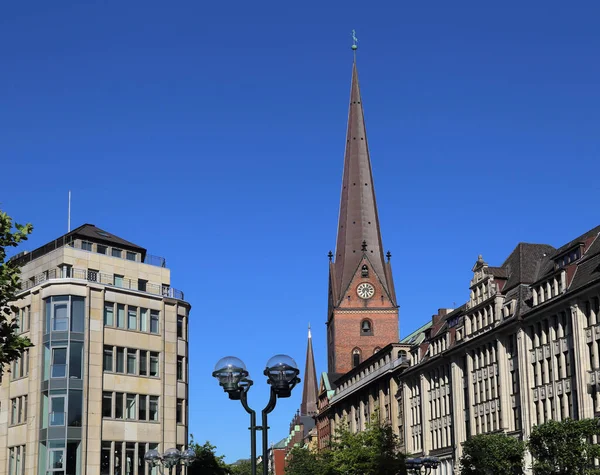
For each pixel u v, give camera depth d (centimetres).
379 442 10062
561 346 7606
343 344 17288
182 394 8606
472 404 9425
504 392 8619
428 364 10750
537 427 6638
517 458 7419
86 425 7688
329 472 10731
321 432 18162
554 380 7712
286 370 2845
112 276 8375
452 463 9931
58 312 7856
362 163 18175
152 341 8362
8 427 8131
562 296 7456
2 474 8106
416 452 11219
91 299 7956
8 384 8231
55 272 8144
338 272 17800
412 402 11550
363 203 17925
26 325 8125
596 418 6469
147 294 8412
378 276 17550
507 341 8719
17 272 4031
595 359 7075
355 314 17400
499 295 8956
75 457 7612
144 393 8175
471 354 9550
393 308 17450
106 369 7956
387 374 12481
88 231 8806
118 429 7912
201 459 9975
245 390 2905
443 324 11038
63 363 7750
